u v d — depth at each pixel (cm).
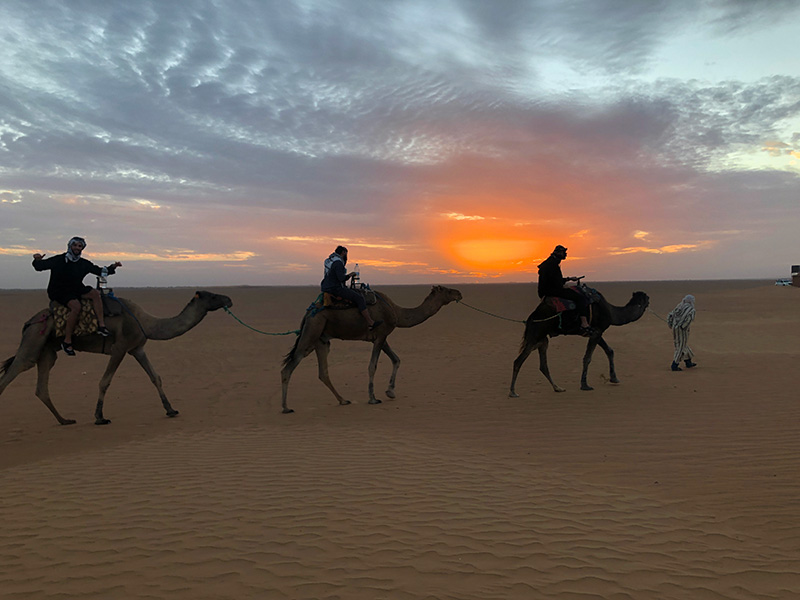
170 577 461
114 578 461
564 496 641
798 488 659
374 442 891
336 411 1155
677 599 427
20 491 682
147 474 737
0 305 5662
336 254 1207
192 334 2945
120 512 604
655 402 1123
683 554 499
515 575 460
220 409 1214
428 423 1016
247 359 2042
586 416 1029
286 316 4362
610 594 432
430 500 629
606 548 510
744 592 438
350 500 630
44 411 1230
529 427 966
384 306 1235
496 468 748
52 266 1048
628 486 674
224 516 587
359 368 1773
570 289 1239
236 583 450
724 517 581
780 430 896
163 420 1115
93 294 1069
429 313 1292
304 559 489
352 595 429
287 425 1036
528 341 1240
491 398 1227
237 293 11212
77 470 763
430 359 1917
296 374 1691
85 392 1451
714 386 1264
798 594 435
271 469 752
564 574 462
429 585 444
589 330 1245
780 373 1402
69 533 552
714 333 2419
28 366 1052
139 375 1723
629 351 1933
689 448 820
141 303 5959
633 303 1359
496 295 8269
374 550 505
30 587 450
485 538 530
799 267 6744
